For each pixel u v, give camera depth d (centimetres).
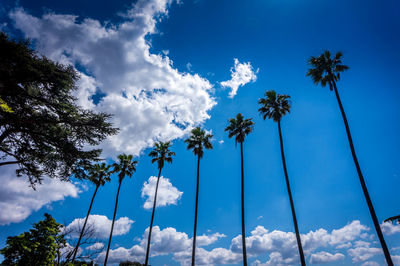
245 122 2620
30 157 1133
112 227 3084
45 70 1000
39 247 696
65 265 760
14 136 1069
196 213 2459
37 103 1092
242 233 2086
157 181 2992
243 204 2223
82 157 1152
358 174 1623
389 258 1299
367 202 1513
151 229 2623
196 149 2825
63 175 1209
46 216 765
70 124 1126
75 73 1118
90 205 3089
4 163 1058
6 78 888
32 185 1189
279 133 2314
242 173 2397
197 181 2658
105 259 2855
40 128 1090
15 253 656
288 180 2028
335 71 2164
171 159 3156
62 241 768
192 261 2212
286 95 2478
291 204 1909
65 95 1137
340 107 1952
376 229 1418
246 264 1958
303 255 1681
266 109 2508
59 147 1094
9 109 774
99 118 1186
